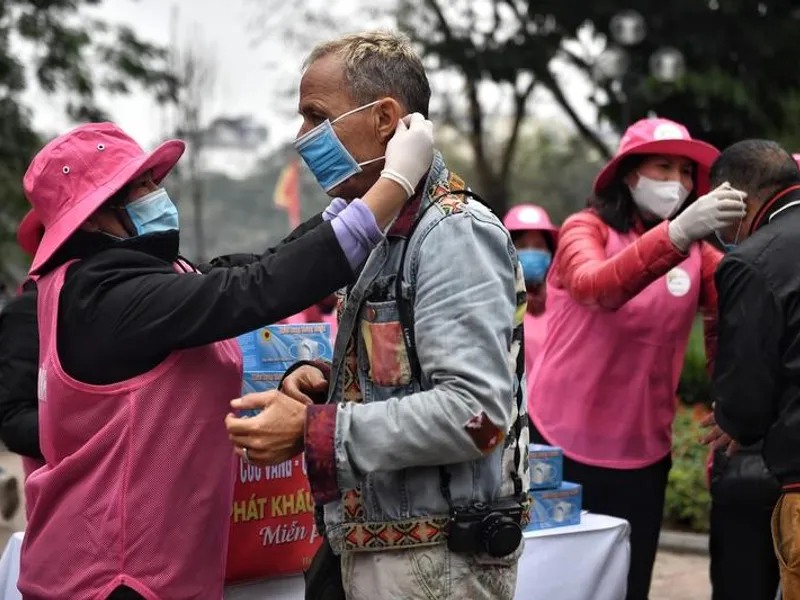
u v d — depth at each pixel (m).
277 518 2.87
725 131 14.80
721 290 3.05
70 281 2.34
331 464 2.05
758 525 3.81
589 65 16.70
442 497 2.15
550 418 4.07
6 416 3.21
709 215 3.35
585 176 31.41
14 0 17.89
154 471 2.31
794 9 14.98
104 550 2.30
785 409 2.96
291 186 16.88
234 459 2.48
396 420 2.04
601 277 3.67
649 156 3.90
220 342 2.44
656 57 13.77
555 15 16.11
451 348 2.05
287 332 2.93
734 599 3.88
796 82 15.28
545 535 3.37
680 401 9.39
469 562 2.18
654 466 4.04
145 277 2.29
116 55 19.00
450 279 2.09
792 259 2.97
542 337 5.52
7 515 6.90
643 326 3.89
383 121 2.23
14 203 16.41
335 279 2.14
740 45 14.81
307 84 2.27
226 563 2.77
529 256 5.70
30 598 2.42
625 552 3.62
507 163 21.03
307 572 2.47
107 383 2.31
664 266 3.50
